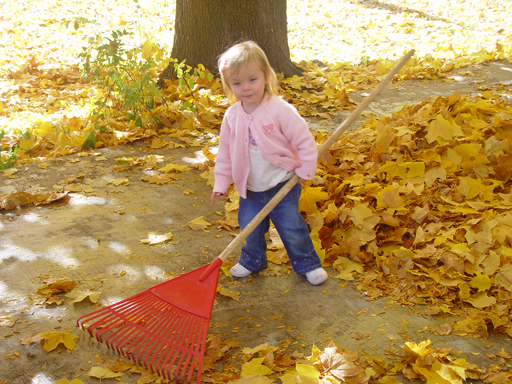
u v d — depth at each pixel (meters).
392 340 2.57
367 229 3.40
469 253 3.09
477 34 11.35
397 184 3.87
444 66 7.68
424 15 13.62
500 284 2.91
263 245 3.14
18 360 2.42
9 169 4.46
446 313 2.79
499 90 6.48
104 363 2.41
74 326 2.65
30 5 11.98
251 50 2.55
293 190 2.91
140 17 11.96
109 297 2.89
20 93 7.23
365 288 3.03
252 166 2.79
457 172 4.16
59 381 2.26
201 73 6.14
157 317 2.49
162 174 4.46
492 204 3.70
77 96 7.18
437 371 2.28
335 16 13.39
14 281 3.01
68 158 4.73
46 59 8.84
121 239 3.49
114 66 5.69
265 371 2.31
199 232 3.61
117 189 4.18
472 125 4.46
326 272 3.15
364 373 2.30
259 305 2.89
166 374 2.32
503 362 2.40
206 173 4.40
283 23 7.19
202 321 2.47
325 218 3.53
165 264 3.23
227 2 6.65
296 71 7.39
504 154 4.23
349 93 6.75
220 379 2.31
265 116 2.68
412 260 3.17
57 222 3.67
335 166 4.37
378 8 14.30
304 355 2.48
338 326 2.70
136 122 5.45
